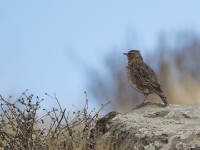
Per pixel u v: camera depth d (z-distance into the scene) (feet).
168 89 80.43
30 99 43.21
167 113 44.27
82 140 40.86
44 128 42.96
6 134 42.37
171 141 39.29
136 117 43.21
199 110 44.70
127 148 40.29
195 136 39.19
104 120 43.96
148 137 40.04
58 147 40.75
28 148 41.19
